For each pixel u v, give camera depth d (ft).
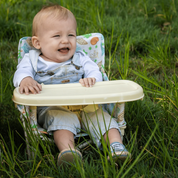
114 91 6.53
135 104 9.25
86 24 15.26
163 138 7.36
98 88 6.78
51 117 7.22
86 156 7.38
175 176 6.34
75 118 7.36
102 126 7.13
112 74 11.48
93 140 6.92
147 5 17.70
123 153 6.34
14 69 11.94
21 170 6.28
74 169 6.38
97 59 8.92
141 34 14.32
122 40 13.92
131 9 17.62
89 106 7.70
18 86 7.28
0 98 10.02
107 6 17.85
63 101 6.14
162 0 18.16
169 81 10.18
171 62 12.25
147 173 6.41
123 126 7.48
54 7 7.85
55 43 7.64
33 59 8.00
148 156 7.20
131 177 5.96
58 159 6.36
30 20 15.78
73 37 7.88
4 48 13.73
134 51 13.65
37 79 7.93
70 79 8.08
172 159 6.68
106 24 14.73
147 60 12.38
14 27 14.89
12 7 17.22
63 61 8.04
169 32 14.75
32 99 6.15
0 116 9.39
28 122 6.64
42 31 7.73
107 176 5.81
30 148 6.95
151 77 11.25
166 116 8.79
